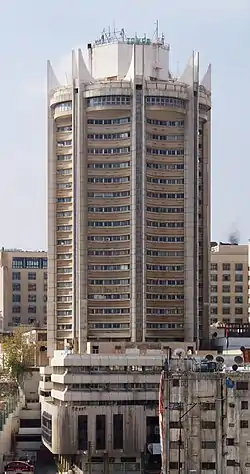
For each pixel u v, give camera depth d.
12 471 193.12
